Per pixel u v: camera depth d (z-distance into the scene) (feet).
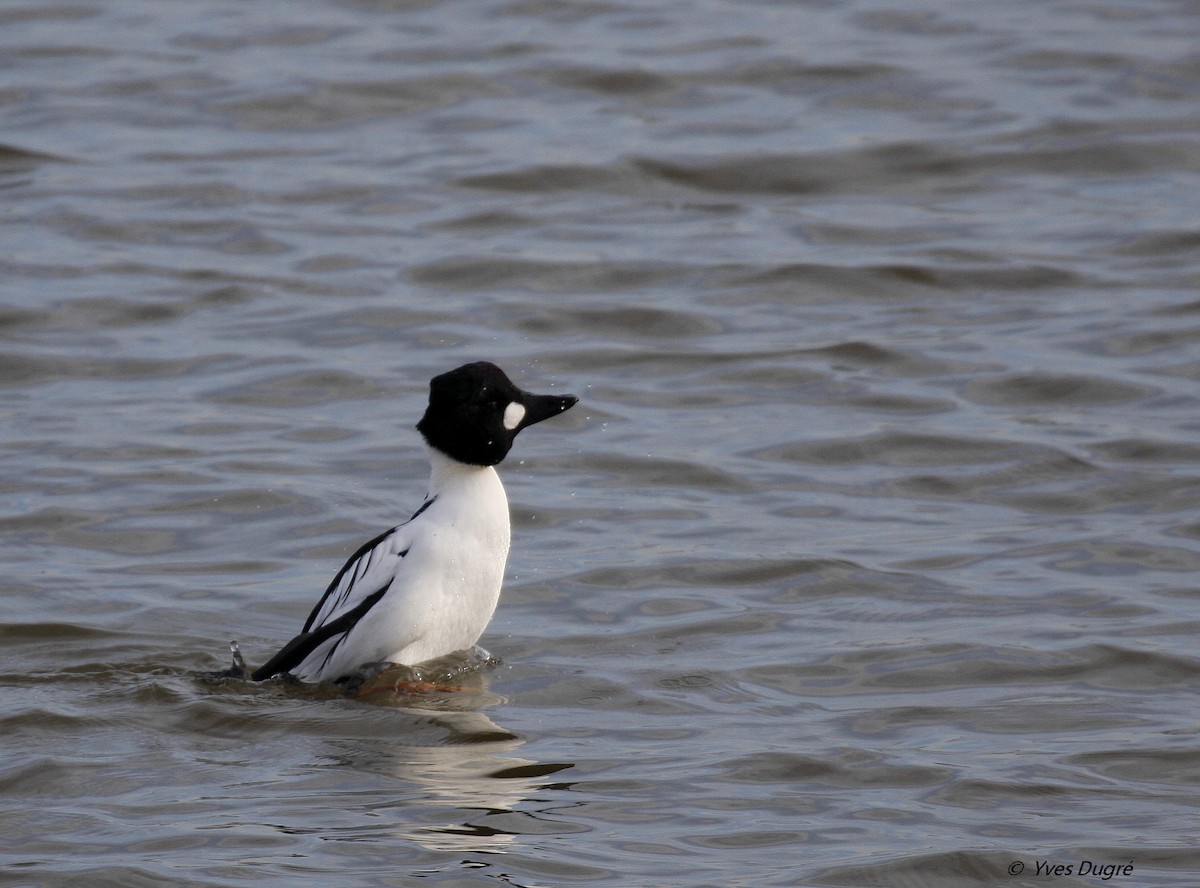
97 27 89.30
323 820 27.48
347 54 85.10
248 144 75.10
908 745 30.78
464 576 34.17
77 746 30.73
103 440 48.34
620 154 73.20
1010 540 41.81
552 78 82.12
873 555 40.96
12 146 73.82
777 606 38.19
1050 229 66.39
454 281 61.98
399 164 72.90
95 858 25.94
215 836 26.78
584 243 65.36
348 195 69.72
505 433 34.53
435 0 93.56
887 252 64.23
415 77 81.87
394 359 55.11
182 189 69.87
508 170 71.67
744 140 74.95
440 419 34.40
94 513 43.57
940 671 34.37
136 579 39.86
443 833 26.96
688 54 84.79
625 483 46.24
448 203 69.15
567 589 39.29
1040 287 61.16
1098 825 27.45
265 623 37.65
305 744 30.94
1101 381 52.37
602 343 56.85
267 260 63.41
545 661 35.22
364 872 25.52
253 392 52.31
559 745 30.86
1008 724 31.76
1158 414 49.90
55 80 81.71
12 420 49.83
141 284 60.90
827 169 72.23
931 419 50.08
